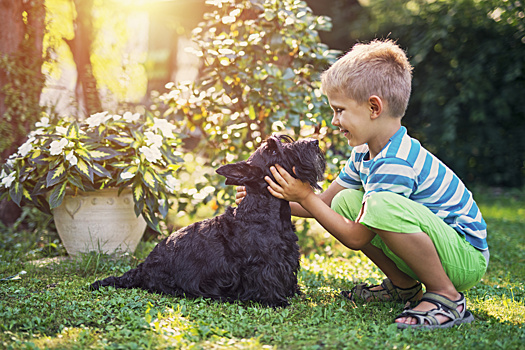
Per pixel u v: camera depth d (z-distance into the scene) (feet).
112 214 12.19
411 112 36.19
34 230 16.02
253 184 8.82
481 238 8.57
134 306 8.55
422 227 7.88
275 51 15.49
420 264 7.98
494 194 35.58
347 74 8.44
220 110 15.47
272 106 15.21
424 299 8.14
